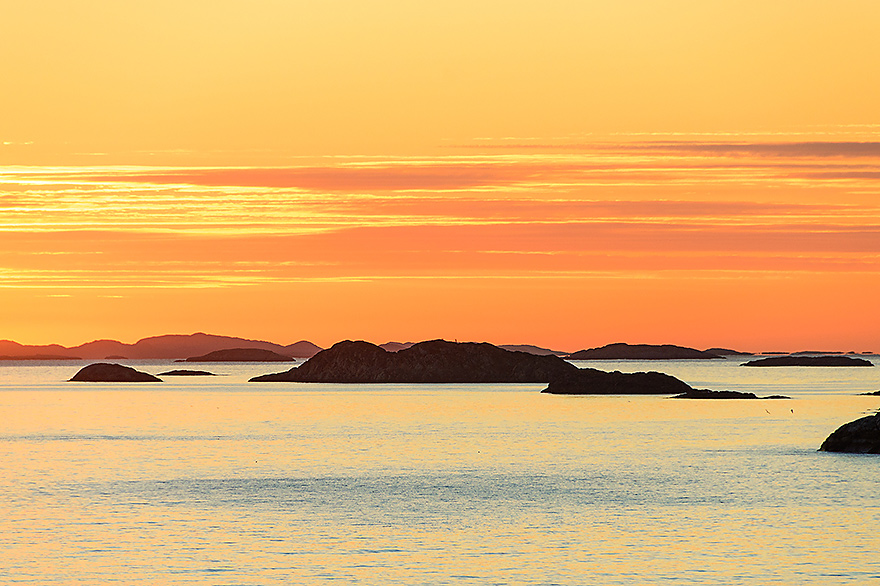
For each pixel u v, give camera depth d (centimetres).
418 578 12038
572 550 13400
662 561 12800
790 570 12350
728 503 16862
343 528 14875
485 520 15475
